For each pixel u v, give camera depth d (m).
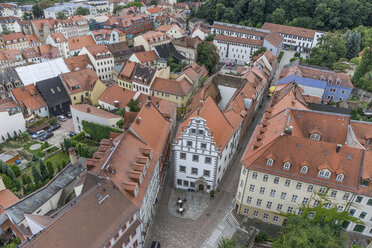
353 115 82.25
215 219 58.47
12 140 89.38
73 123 96.69
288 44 163.75
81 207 40.59
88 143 84.62
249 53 148.25
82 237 38.72
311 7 170.50
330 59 117.88
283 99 73.38
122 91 97.88
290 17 176.50
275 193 53.69
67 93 105.44
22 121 91.75
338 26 162.12
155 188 60.00
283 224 56.31
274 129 58.16
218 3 194.62
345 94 95.75
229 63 150.38
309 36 156.12
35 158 76.75
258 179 53.28
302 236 42.62
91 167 53.56
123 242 43.88
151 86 104.19
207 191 64.50
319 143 51.41
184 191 65.31
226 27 167.25
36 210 55.88
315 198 51.62
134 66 112.31
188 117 66.12
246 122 81.50
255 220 57.97
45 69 115.81
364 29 146.12
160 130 67.31
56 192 60.31
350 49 128.12
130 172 49.81
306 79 93.81
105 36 179.62
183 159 61.47
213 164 60.00
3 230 56.94
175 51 143.38
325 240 43.31
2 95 105.56
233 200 62.66
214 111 65.50
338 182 49.53
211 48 137.75
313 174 50.41
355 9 164.50
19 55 151.50
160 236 54.91
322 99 98.56
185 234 55.34
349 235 52.69
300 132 60.62
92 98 108.31
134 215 46.47
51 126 95.75
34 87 101.75
